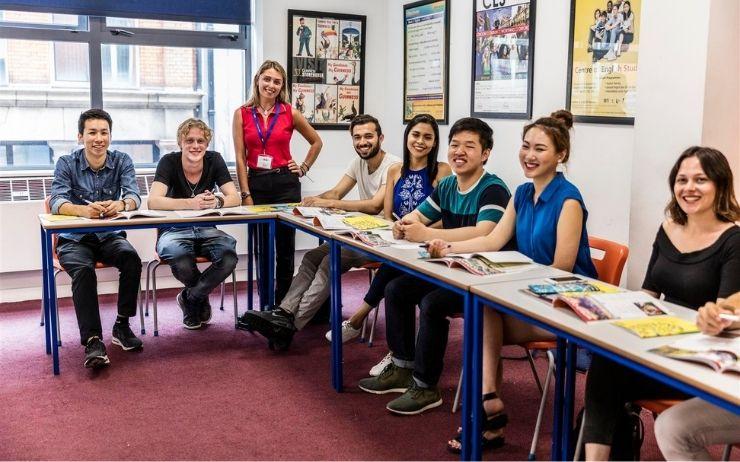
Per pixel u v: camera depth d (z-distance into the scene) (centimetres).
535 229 263
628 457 209
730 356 156
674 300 230
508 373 344
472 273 240
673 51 298
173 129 540
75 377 341
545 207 262
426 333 288
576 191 258
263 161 427
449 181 315
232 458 258
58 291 494
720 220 222
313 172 545
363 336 397
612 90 359
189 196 412
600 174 371
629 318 188
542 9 404
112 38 503
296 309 375
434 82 507
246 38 541
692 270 223
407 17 533
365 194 408
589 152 378
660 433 182
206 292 405
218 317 449
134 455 261
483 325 237
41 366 357
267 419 292
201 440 273
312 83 543
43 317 432
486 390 246
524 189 275
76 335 411
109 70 511
